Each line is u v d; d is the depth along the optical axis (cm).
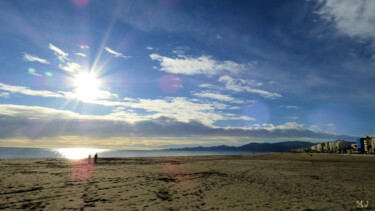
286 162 3738
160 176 1806
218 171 2272
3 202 895
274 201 1009
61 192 1116
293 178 1820
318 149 9806
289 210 859
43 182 1401
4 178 1516
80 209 827
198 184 1466
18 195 1025
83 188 1238
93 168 2366
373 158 5131
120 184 1395
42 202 916
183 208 872
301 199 1058
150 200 997
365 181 1694
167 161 3734
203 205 925
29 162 3056
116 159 4162
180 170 2306
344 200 1045
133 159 4203
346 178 1845
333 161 4159
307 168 2720
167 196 1086
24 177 1590
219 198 1062
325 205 945
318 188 1370
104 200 977
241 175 1978
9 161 3133
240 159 4544
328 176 1967
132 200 987
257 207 902
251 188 1344
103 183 1421
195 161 3788
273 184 1507
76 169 2234
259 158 5081
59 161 3422
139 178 1672
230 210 852
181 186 1381
